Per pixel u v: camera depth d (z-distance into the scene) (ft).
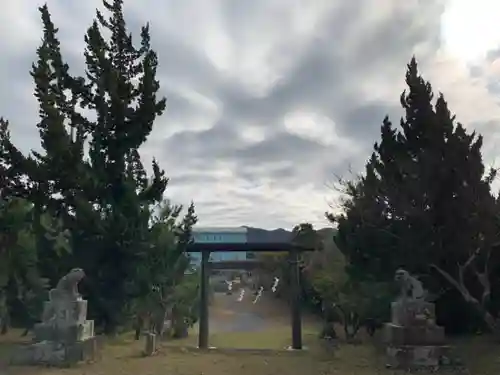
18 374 43.73
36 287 65.26
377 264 62.59
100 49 67.56
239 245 73.05
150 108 66.49
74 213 63.26
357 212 66.33
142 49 71.36
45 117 64.03
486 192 58.39
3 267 64.64
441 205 57.98
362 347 60.75
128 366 48.29
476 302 55.26
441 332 48.88
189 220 75.92
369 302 64.18
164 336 84.07
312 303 99.91
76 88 66.95
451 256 57.41
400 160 61.72
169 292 77.41
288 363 51.06
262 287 189.26
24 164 63.00
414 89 62.54
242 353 58.03
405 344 48.55
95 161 64.69
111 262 61.67
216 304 190.39
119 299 62.39
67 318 49.80
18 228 66.28
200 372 46.19
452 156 58.59
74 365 47.62
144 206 64.59
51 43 67.72
